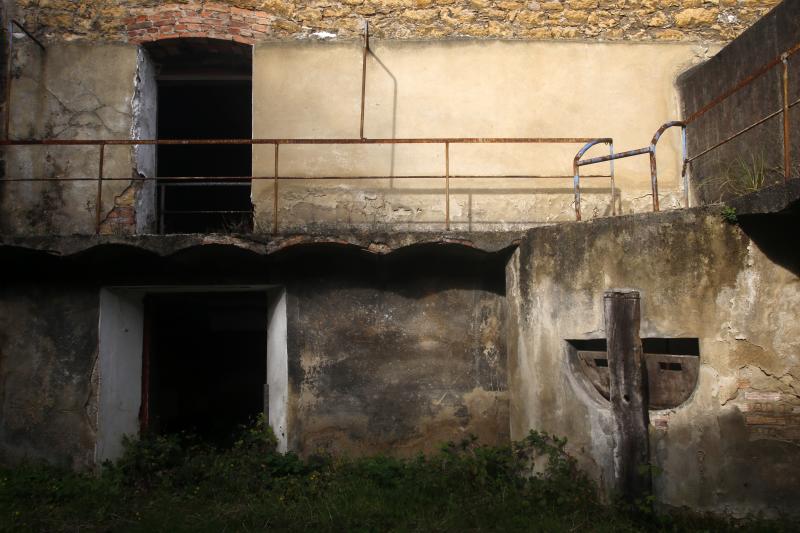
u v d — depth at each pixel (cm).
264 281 638
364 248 568
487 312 638
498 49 717
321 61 708
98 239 562
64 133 686
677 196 707
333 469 592
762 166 537
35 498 535
